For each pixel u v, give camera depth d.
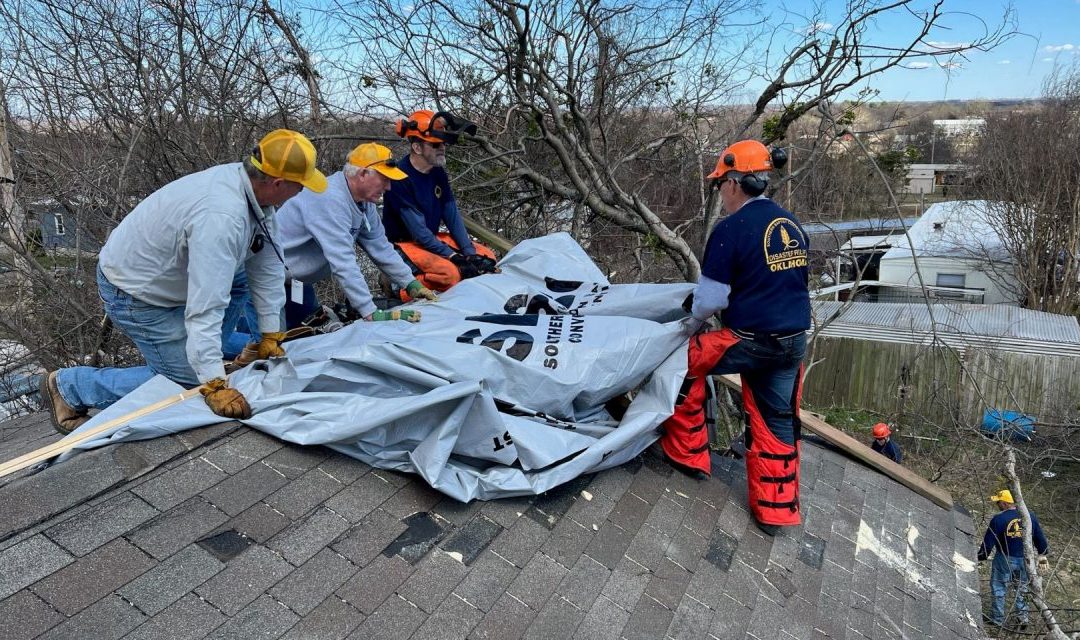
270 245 2.92
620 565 2.81
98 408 3.15
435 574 2.38
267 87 7.54
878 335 13.41
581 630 2.43
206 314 2.57
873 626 3.25
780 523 3.42
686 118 8.40
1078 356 11.66
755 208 3.29
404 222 4.31
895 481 4.78
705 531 3.26
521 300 3.85
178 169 7.43
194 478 2.38
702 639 2.67
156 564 2.03
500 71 6.94
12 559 1.90
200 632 1.88
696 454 3.56
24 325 7.09
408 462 2.74
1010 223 18.64
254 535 2.24
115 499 2.20
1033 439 10.97
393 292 4.99
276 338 3.06
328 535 2.35
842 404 13.47
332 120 8.02
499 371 3.04
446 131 4.12
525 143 8.64
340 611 2.10
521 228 9.16
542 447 2.95
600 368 3.19
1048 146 18.19
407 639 2.10
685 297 3.68
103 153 7.05
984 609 7.09
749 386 3.53
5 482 2.24
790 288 3.27
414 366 2.93
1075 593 7.95
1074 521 9.47
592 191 7.88
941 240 19.97
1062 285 18.30
